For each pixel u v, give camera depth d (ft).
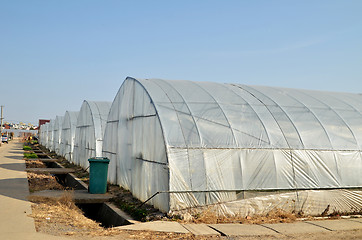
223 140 34.50
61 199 37.65
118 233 25.30
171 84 41.52
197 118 35.68
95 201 39.52
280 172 34.94
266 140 35.91
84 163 74.59
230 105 38.96
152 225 27.81
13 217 28.40
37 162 90.99
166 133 33.40
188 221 29.91
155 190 34.37
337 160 37.27
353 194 36.81
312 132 38.55
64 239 22.82
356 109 45.09
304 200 34.94
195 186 31.91
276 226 28.94
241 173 33.73
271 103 41.63
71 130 92.58
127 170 45.01
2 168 69.41
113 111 53.62
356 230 28.09
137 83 42.01
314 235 26.30
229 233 25.95
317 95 47.83
